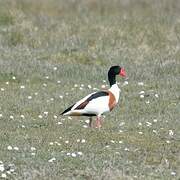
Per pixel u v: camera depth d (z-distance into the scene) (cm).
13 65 2120
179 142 1451
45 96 1820
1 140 1412
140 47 2406
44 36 2488
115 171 1248
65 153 1341
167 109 1723
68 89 1909
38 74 2056
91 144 1406
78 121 1591
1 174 1216
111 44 2431
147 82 2017
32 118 1598
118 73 1565
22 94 1830
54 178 1212
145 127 1554
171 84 1981
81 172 1243
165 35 2498
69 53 2323
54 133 1474
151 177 1234
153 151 1383
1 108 1675
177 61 2252
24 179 1205
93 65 2214
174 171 1272
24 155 1321
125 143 1425
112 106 1524
